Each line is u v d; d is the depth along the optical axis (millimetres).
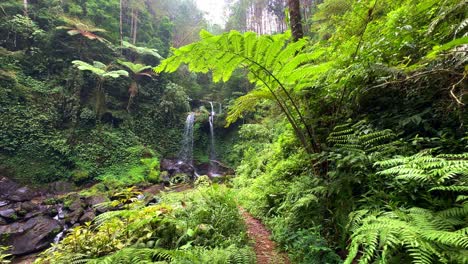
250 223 4133
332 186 2352
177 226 3076
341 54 3350
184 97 20438
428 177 1589
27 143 12828
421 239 1223
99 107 15906
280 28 23781
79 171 13398
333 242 2305
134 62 20406
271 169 5680
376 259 1460
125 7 22906
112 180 13188
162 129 19031
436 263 1230
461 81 1944
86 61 16984
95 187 12078
